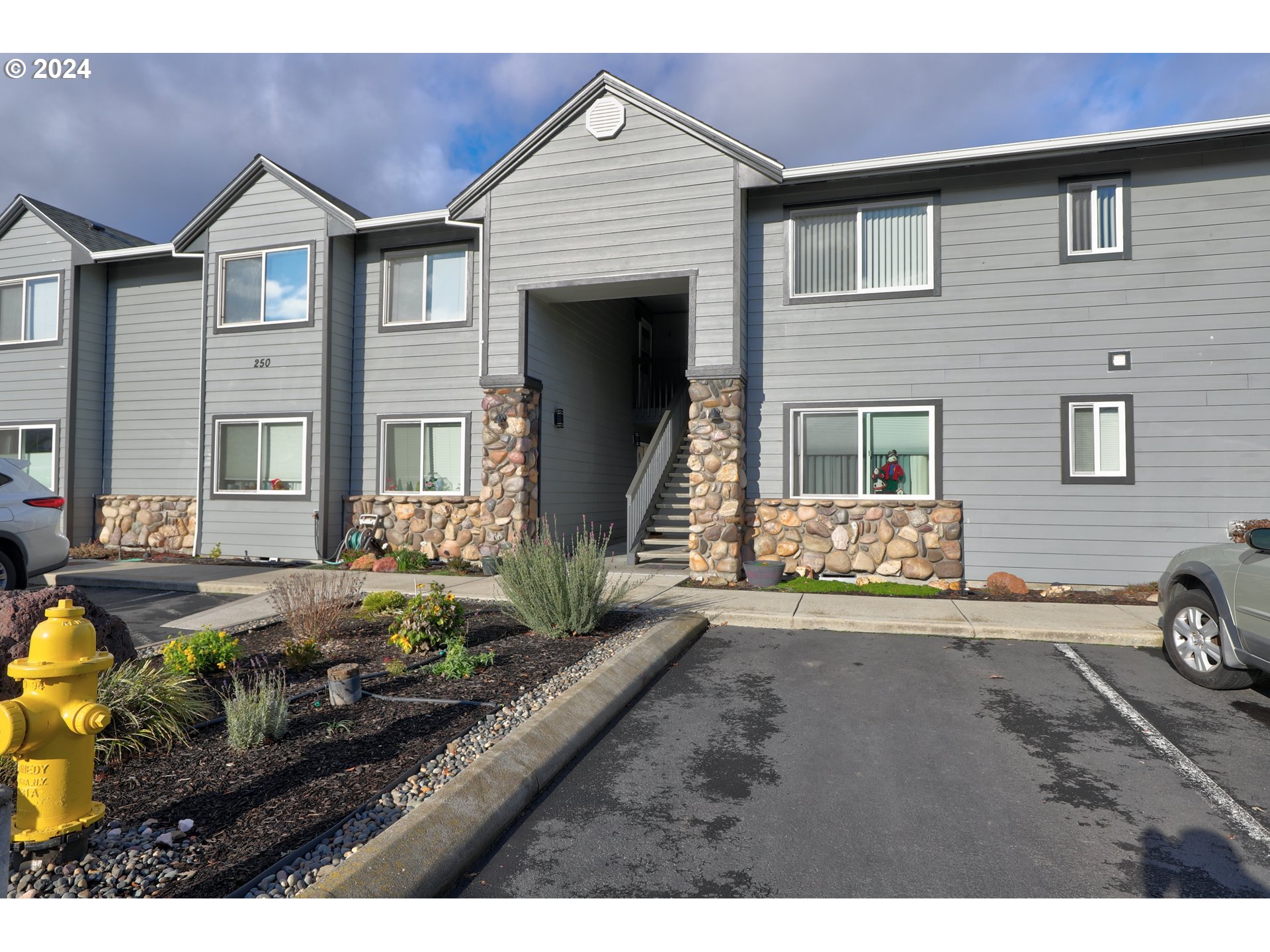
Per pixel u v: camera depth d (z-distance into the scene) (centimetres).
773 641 703
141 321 1429
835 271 1045
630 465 1636
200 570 1105
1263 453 888
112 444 1433
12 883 261
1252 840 327
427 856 288
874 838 328
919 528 982
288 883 264
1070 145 920
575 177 1092
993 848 319
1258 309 895
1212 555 568
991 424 977
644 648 616
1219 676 544
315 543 1220
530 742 400
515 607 690
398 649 597
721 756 422
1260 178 902
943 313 997
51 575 1034
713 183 1032
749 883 291
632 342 1655
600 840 326
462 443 1219
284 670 482
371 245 1278
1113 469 940
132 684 393
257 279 1283
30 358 1415
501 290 1125
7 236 1445
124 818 309
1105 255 945
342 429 1254
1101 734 458
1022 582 922
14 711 246
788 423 1047
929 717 491
